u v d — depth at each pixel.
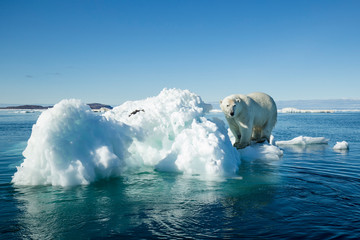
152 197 3.75
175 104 6.16
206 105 7.16
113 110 7.98
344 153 8.15
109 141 4.87
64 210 3.23
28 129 16.47
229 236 2.51
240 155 7.27
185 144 5.45
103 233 2.60
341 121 29.77
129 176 5.05
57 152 4.34
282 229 2.65
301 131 16.97
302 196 3.75
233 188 4.20
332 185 4.34
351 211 3.14
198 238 2.47
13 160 6.51
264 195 3.81
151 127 6.04
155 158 5.97
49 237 2.52
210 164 5.12
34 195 3.83
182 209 3.26
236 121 7.95
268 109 8.54
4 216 3.04
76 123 4.73
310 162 6.58
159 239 2.46
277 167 5.95
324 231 2.60
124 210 3.23
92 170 4.56
